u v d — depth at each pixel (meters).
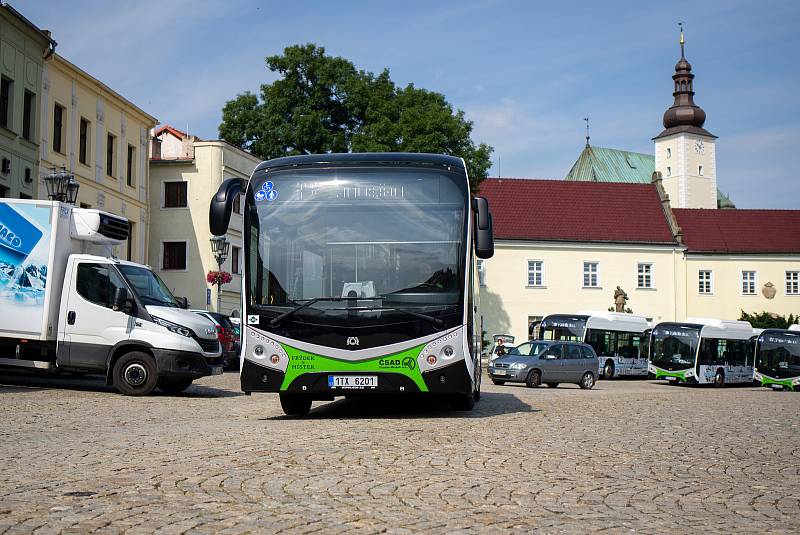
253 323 12.50
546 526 5.86
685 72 111.69
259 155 55.94
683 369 44.19
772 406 19.22
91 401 16.48
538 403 18.38
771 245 72.44
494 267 67.69
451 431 11.23
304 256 12.61
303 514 6.07
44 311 18.16
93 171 40.88
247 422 12.57
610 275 69.19
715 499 7.00
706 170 110.12
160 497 6.59
